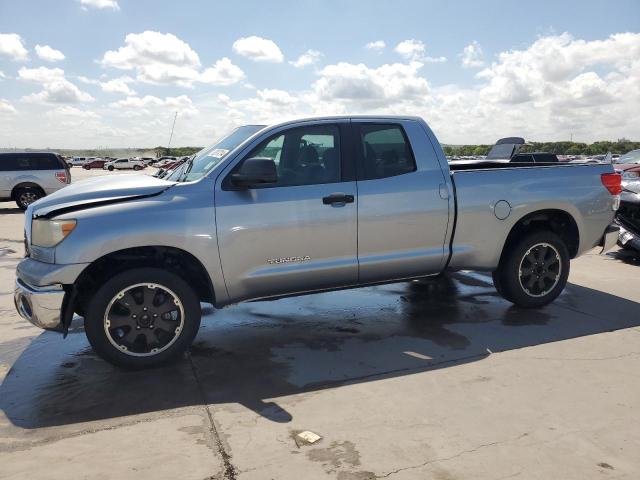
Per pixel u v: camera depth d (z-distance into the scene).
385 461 2.73
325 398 3.47
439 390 3.56
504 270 5.18
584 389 3.55
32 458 2.79
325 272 4.39
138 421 3.20
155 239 3.83
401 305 5.64
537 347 4.34
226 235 4.03
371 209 4.46
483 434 2.98
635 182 7.75
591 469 2.65
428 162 4.74
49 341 4.64
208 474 2.64
